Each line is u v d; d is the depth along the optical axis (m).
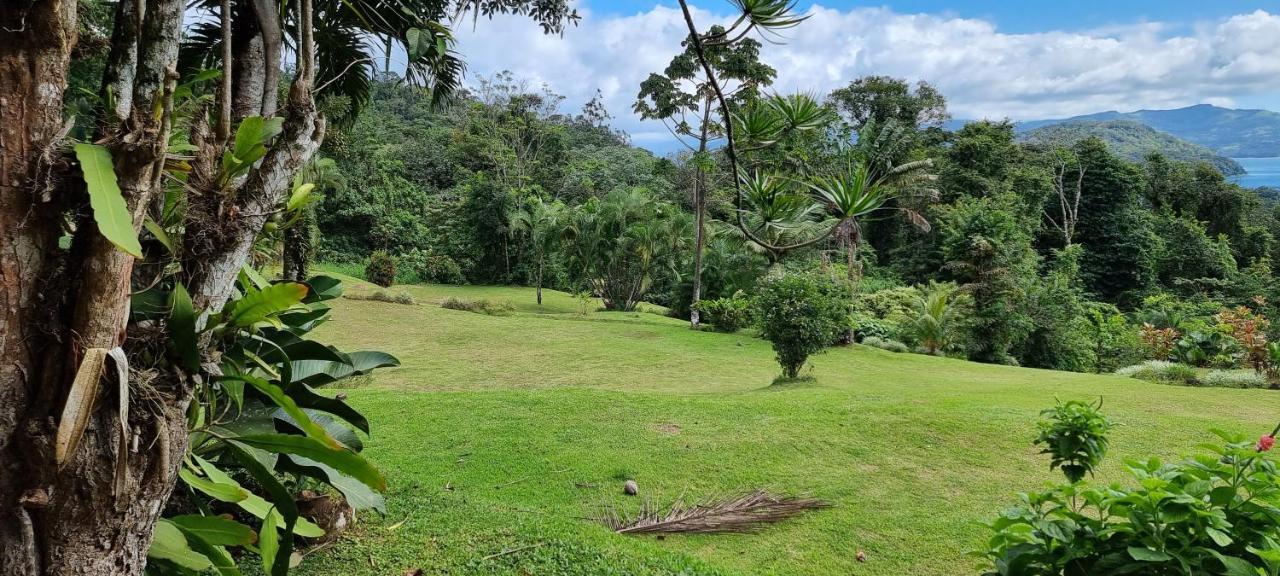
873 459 5.74
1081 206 33.59
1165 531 1.90
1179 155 90.00
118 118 1.41
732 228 20.22
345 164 30.38
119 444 1.37
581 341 16.33
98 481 1.37
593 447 6.00
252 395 2.53
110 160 1.30
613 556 3.13
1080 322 21.00
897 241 32.44
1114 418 7.17
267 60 1.97
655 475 5.32
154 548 1.88
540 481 5.15
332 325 16.80
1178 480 2.00
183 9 1.51
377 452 5.84
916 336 17.92
